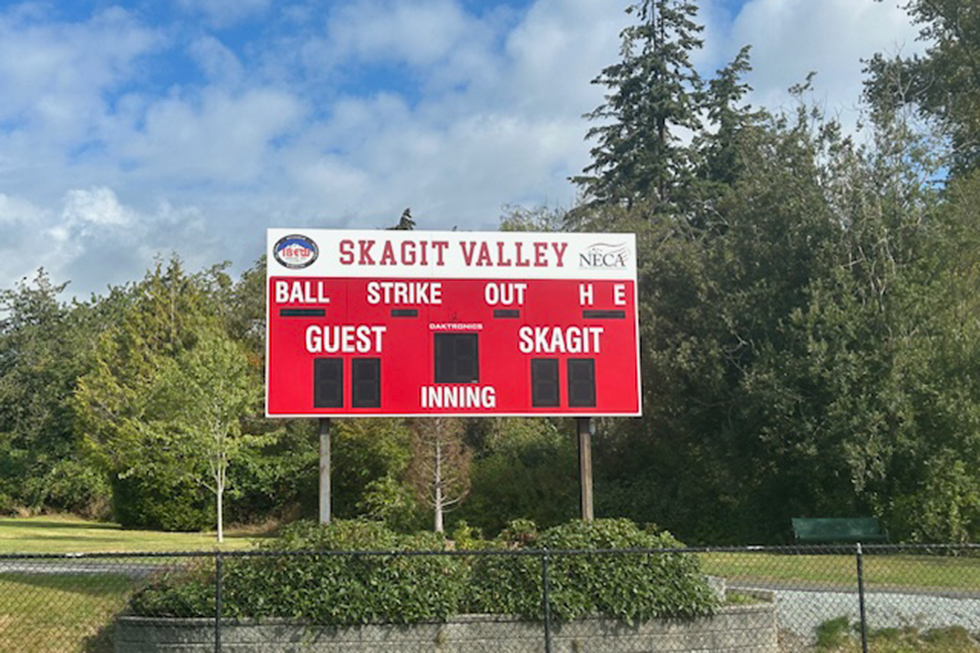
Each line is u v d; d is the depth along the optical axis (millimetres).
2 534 30469
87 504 50656
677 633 12258
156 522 36375
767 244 28859
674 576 12328
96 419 39438
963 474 24719
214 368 31297
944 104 41031
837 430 25391
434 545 12984
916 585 15953
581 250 19281
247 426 38344
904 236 27281
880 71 41688
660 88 50500
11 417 56062
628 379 19062
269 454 38844
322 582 11789
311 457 37406
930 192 28078
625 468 32969
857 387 25938
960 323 26609
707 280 30453
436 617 11891
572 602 12031
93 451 37875
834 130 29250
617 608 12062
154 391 35500
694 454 31078
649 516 31094
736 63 52344
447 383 18594
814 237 27969
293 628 11656
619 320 19203
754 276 28828
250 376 37156
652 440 31953
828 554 19547
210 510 36188
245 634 11609
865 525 25141
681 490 30969
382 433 34938
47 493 50469
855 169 28062
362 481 35719
